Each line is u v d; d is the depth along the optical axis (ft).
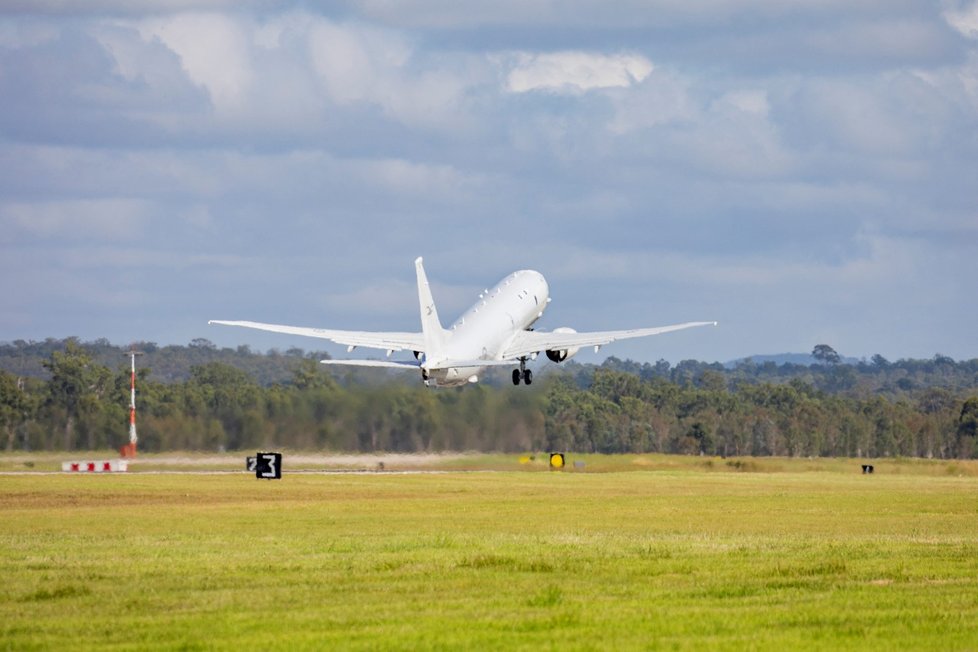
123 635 239.71
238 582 305.53
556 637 236.02
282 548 386.32
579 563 340.18
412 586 298.56
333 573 321.11
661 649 225.56
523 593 288.51
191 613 262.67
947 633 240.73
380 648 226.58
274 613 262.06
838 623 250.37
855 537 436.35
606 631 241.76
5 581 308.40
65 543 407.64
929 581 308.60
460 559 350.23
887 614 260.01
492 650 224.53
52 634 241.35
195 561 347.77
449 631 241.76
